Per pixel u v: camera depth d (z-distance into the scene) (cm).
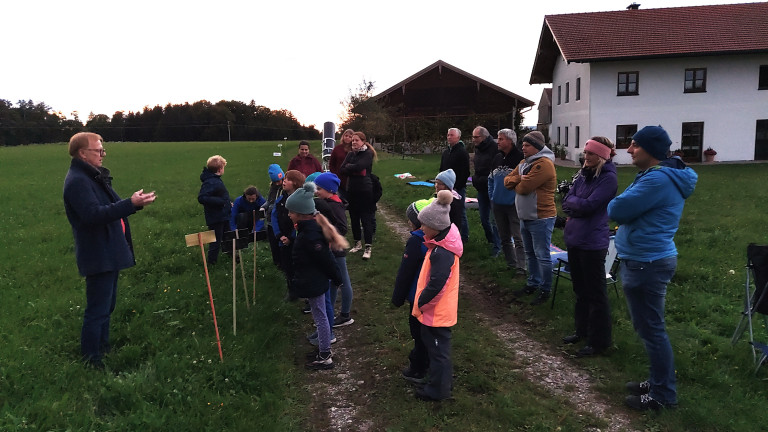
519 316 562
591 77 2720
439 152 3641
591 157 451
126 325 511
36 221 1176
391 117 3672
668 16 2914
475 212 1141
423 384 411
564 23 2970
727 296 597
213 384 405
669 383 366
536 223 568
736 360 432
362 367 457
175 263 753
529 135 565
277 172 711
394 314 574
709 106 2695
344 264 539
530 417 369
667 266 353
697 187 1573
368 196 766
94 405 364
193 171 2619
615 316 533
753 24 2762
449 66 3712
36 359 424
